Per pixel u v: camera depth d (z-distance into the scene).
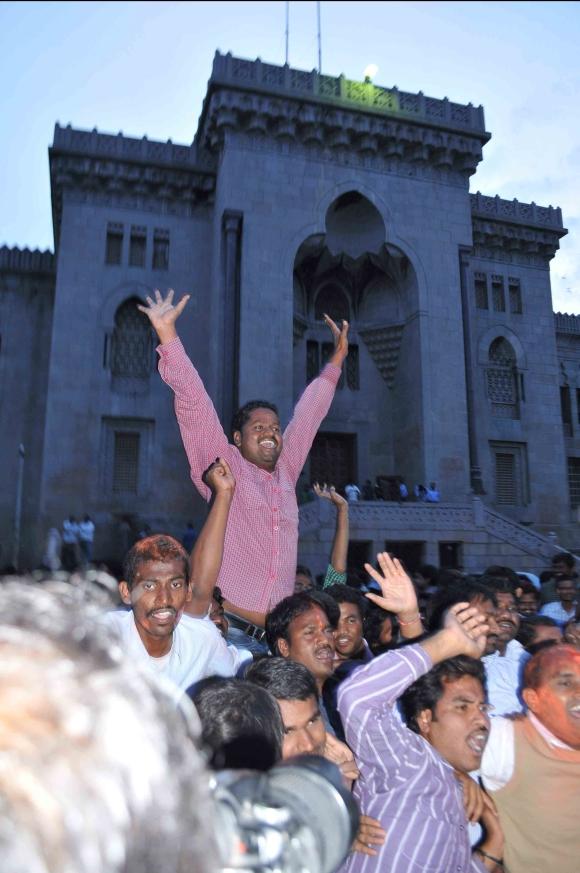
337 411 25.66
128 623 3.07
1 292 25.91
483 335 26.97
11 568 9.40
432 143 24.56
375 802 2.51
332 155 24.00
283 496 4.06
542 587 8.88
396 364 25.86
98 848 0.59
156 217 24.61
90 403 22.75
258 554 3.87
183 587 3.02
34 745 0.63
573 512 28.39
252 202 22.72
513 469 26.64
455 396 23.77
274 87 22.80
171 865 0.66
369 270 26.09
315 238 23.39
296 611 3.34
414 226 24.52
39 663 0.72
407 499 23.83
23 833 0.57
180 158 24.66
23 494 24.17
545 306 28.25
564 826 2.83
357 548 20.16
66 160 23.59
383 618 5.25
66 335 22.91
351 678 2.63
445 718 2.75
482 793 2.90
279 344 21.92
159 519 22.58
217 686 2.19
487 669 3.93
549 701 2.93
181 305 3.90
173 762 0.73
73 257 23.48
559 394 28.95
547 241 28.23
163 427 23.36
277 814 0.94
